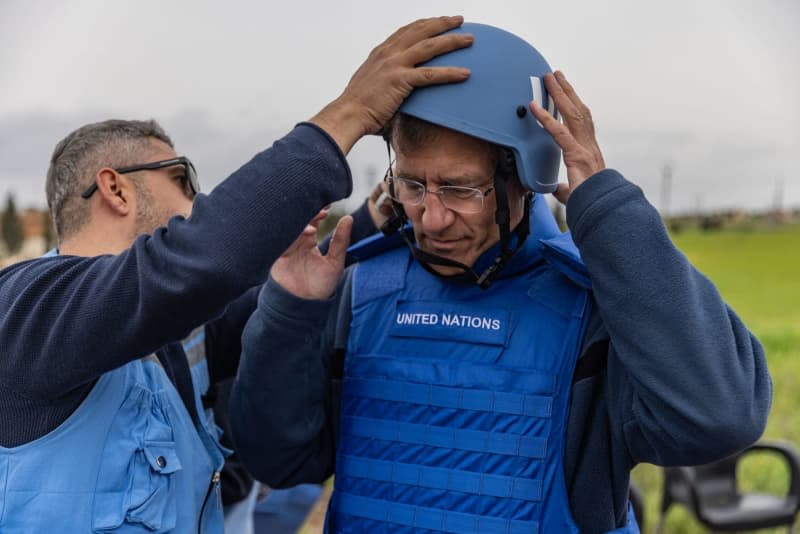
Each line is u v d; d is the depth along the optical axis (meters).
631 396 1.44
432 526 1.51
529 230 1.53
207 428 1.72
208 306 1.25
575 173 1.42
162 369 1.59
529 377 1.50
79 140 1.70
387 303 1.64
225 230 1.23
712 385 1.29
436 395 1.54
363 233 2.12
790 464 3.73
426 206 1.45
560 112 1.47
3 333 1.36
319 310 1.54
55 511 1.38
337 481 1.64
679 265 1.35
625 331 1.34
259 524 3.94
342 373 1.69
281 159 1.27
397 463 1.55
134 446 1.45
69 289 1.35
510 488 1.47
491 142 1.42
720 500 3.77
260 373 1.55
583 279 1.49
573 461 1.48
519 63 1.46
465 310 1.57
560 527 1.46
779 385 6.54
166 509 1.49
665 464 1.42
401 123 1.43
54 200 1.71
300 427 1.61
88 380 1.35
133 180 1.69
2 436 1.41
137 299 1.26
